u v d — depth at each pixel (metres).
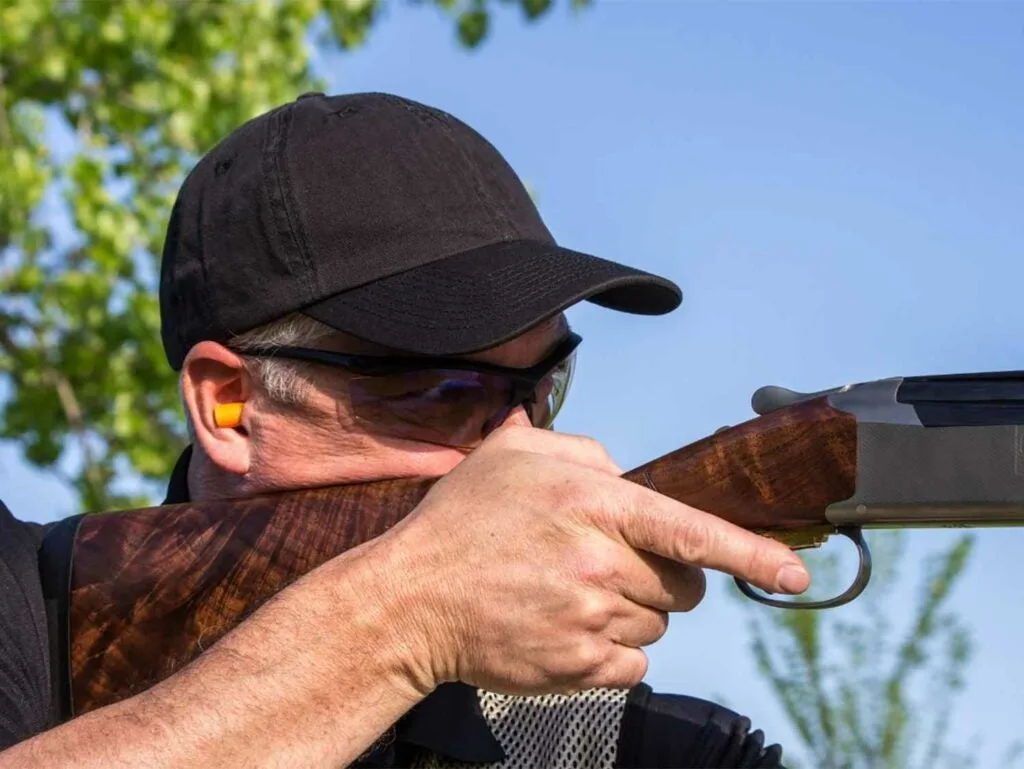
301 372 2.68
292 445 2.70
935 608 4.38
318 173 2.70
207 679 2.04
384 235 2.66
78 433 9.66
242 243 2.72
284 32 10.00
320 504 2.41
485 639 2.02
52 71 9.21
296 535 2.38
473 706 2.50
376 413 2.66
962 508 2.19
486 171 2.79
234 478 2.78
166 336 2.92
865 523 2.26
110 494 9.87
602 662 2.02
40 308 9.52
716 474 2.27
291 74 9.97
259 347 2.71
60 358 9.58
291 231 2.67
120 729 2.01
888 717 4.28
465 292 2.60
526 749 2.51
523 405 2.71
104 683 2.37
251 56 9.68
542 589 1.99
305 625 2.05
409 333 2.56
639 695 2.67
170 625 2.38
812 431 2.23
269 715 2.01
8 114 9.41
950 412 2.20
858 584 2.25
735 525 2.15
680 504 1.99
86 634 2.38
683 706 2.69
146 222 9.40
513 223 2.76
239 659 2.05
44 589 2.40
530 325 2.52
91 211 9.07
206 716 2.01
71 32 9.31
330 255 2.66
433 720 2.47
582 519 2.00
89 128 9.63
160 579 2.39
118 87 9.53
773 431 2.24
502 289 2.59
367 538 2.37
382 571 2.05
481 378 2.67
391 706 2.05
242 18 9.72
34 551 2.45
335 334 2.67
